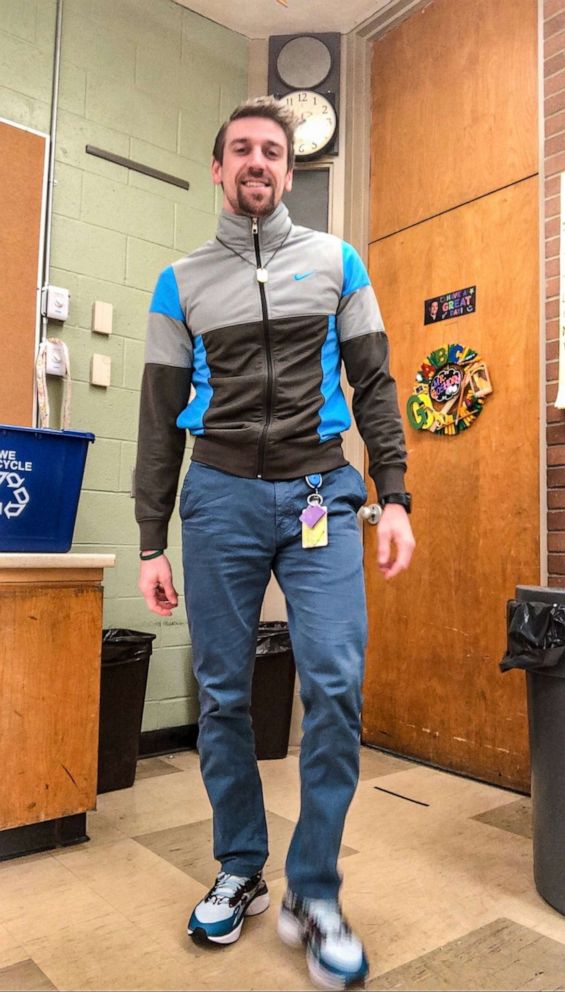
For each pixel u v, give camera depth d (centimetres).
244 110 131
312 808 120
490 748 233
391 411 132
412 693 259
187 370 141
